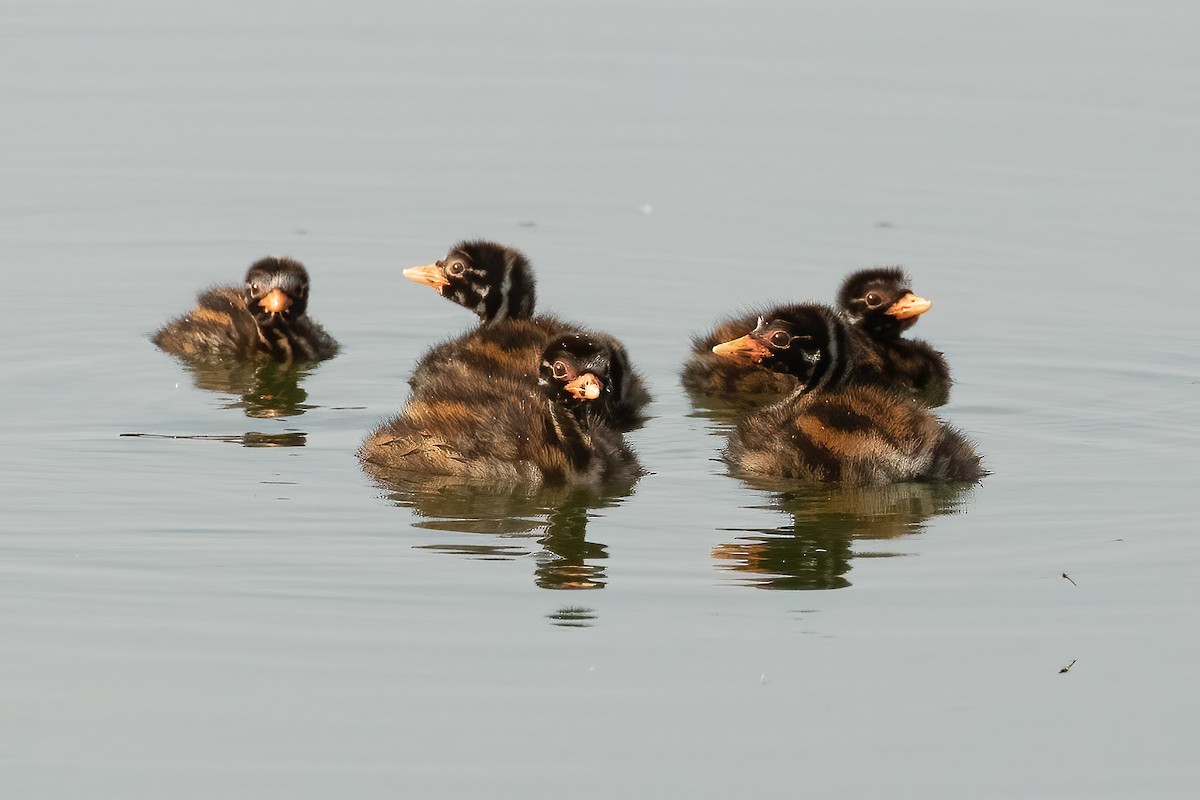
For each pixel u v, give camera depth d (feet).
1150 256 84.43
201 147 102.06
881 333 67.56
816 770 37.60
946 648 43.16
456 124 107.55
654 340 73.46
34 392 63.57
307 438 58.65
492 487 53.57
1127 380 67.31
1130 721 39.99
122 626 43.45
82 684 40.60
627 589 46.06
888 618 44.73
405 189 95.91
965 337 73.41
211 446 57.41
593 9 135.64
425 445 54.75
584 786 36.70
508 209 92.73
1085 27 129.18
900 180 97.09
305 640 42.78
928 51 123.13
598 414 57.77
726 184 96.94
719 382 66.39
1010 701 40.70
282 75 117.08
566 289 80.12
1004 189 95.25
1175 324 74.69
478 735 38.60
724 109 110.63
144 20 129.90
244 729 38.70
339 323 75.56
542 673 41.34
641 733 38.86
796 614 44.80
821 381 59.06
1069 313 76.43
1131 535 50.29
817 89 114.42
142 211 91.09
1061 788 37.27
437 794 36.32
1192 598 46.01
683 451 58.44
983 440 59.88
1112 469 56.34
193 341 69.31
